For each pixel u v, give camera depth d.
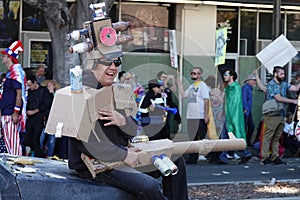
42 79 16.17
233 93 15.47
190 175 13.62
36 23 17.94
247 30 19.61
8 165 5.34
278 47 15.17
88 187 5.17
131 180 5.26
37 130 13.43
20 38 17.83
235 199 10.95
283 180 13.08
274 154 15.56
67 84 13.07
